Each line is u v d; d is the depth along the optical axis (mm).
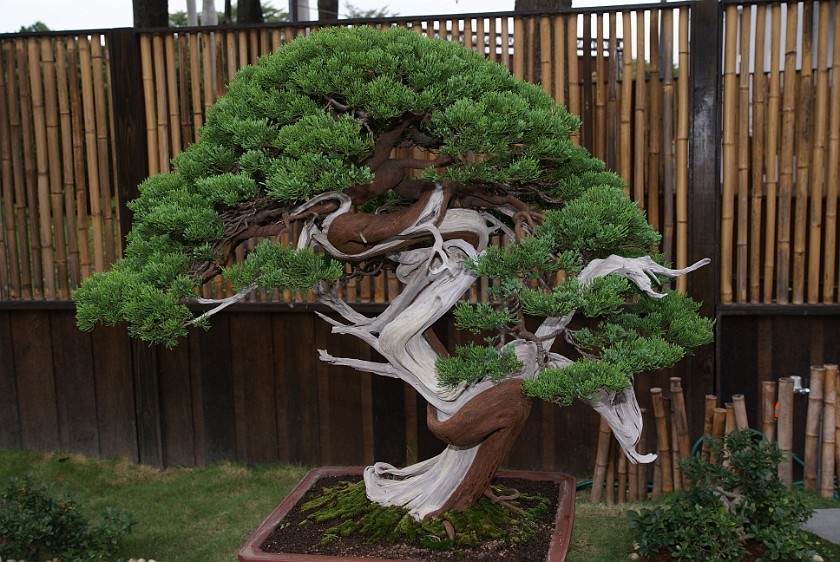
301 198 2400
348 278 3203
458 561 2600
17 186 4543
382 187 2736
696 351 4105
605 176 2877
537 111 2533
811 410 3920
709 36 3932
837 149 3945
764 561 3033
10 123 4523
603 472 4062
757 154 4016
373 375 4465
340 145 2338
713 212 4000
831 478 3895
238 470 4578
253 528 3891
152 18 5234
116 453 4691
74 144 4504
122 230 4453
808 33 3912
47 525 3246
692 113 3986
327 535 2789
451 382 2463
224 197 2373
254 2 6543
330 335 4473
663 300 2941
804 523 3465
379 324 2949
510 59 4523
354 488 3191
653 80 4066
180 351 4598
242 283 2455
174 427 4656
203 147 2650
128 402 4648
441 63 2479
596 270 2521
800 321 4109
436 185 2689
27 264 4613
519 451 4371
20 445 4746
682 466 3439
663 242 4172
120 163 4426
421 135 2912
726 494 3320
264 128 2475
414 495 2977
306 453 4578
